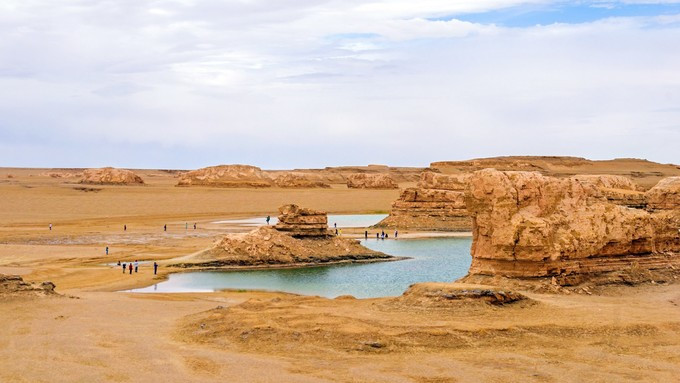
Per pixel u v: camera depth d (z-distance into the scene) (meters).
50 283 53.62
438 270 79.94
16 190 193.25
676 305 47.69
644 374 31.89
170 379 30.98
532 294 50.97
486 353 35.09
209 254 83.94
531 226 54.00
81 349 35.88
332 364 33.28
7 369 32.38
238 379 31.03
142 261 83.50
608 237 57.22
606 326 39.22
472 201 57.28
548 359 34.09
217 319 42.12
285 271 79.31
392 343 36.09
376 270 80.00
